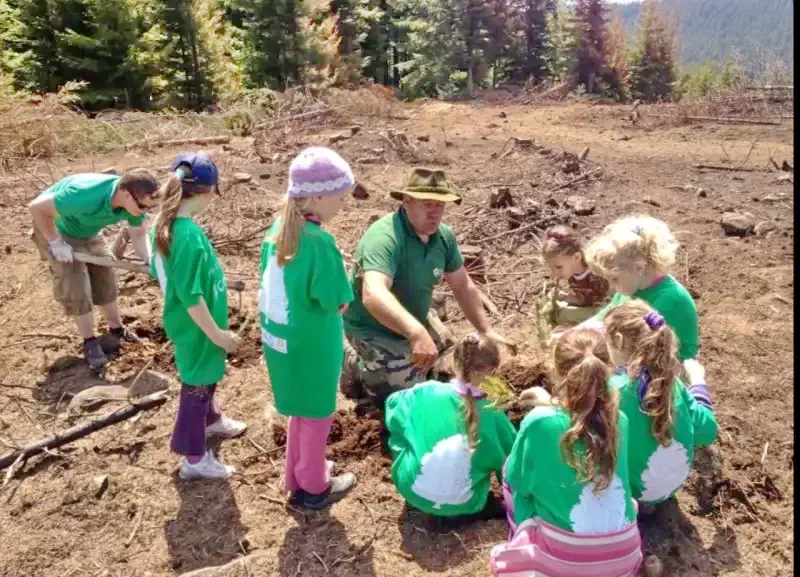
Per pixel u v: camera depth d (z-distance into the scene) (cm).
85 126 1180
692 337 341
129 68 2186
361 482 371
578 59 4038
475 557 322
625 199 816
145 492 369
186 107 2477
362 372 422
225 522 347
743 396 445
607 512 263
